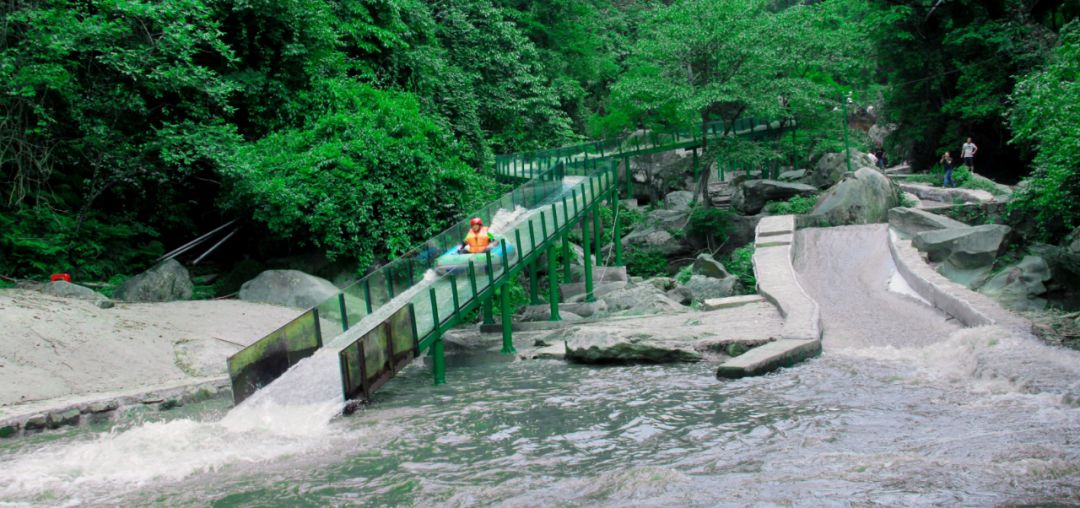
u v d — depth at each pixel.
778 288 22.33
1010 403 10.40
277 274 21.39
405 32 33.22
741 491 7.06
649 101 39.84
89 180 20.36
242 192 21.23
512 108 42.03
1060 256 20.00
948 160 38.00
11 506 7.90
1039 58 39.91
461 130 35.28
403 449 9.89
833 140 44.59
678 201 46.06
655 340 16.17
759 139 45.56
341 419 11.95
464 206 25.58
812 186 39.94
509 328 18.44
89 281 20.22
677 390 12.72
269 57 24.47
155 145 20.11
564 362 16.75
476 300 17.16
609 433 10.17
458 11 41.12
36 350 13.85
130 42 20.05
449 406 12.68
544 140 46.09
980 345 13.73
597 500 7.18
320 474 8.84
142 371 14.58
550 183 25.58
